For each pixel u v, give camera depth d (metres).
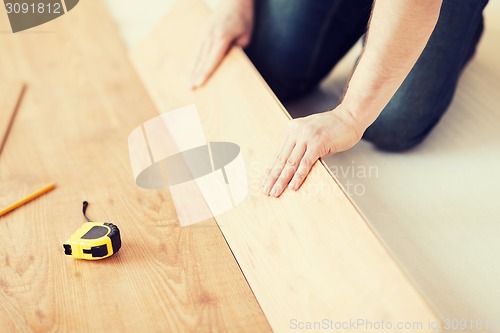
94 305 1.02
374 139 1.50
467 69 1.77
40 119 1.54
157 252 1.14
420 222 1.29
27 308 1.01
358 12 1.59
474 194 1.36
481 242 1.24
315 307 0.94
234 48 1.54
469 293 1.12
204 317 1.00
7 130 1.49
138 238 1.17
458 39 1.39
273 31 1.61
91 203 1.27
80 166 1.38
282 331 0.96
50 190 1.30
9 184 1.31
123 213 1.24
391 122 1.45
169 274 1.09
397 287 0.85
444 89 1.44
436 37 1.38
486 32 1.94
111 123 1.54
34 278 1.07
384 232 1.26
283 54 1.62
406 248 1.22
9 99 1.60
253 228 1.13
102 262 1.11
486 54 1.84
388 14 0.96
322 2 1.56
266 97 1.28
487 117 1.60
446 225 1.28
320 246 0.98
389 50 0.99
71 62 1.82
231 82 1.43
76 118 1.55
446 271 1.17
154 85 1.68
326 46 1.63
